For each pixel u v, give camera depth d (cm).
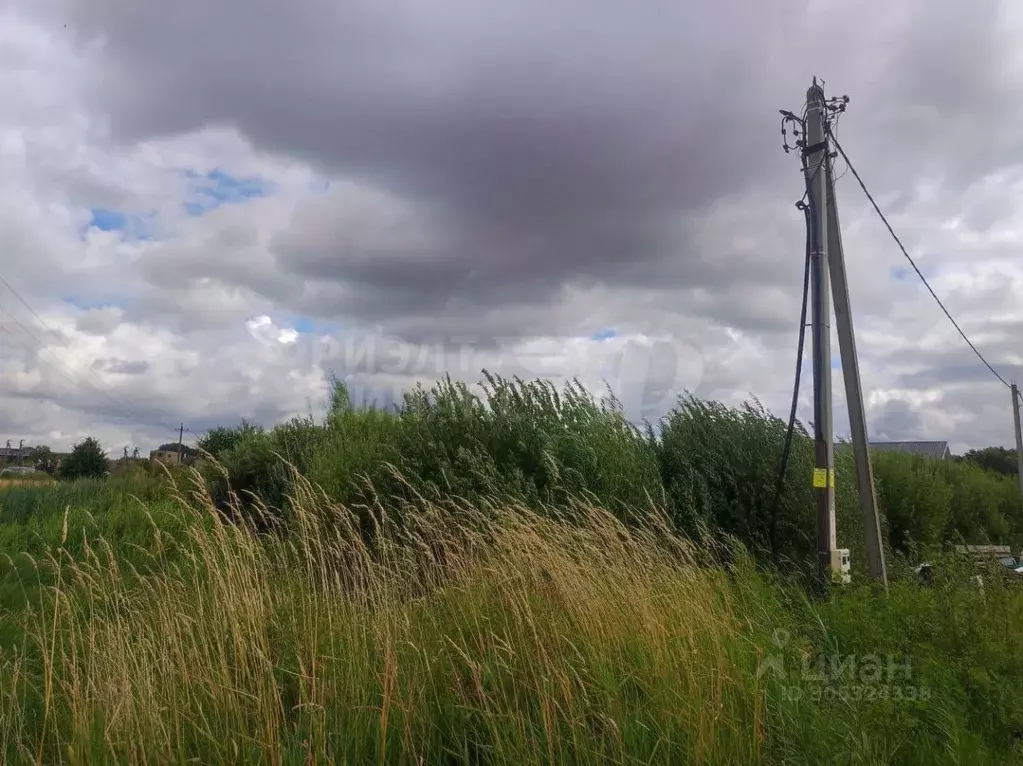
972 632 532
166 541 893
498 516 777
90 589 607
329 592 617
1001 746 455
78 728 413
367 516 1004
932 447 3114
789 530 975
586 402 1111
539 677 460
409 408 1190
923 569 763
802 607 691
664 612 555
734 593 681
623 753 405
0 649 548
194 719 441
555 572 567
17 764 419
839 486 1016
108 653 487
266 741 410
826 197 889
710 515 948
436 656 512
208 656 488
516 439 1064
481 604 584
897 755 444
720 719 426
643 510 927
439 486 1006
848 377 860
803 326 897
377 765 412
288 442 1458
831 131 909
